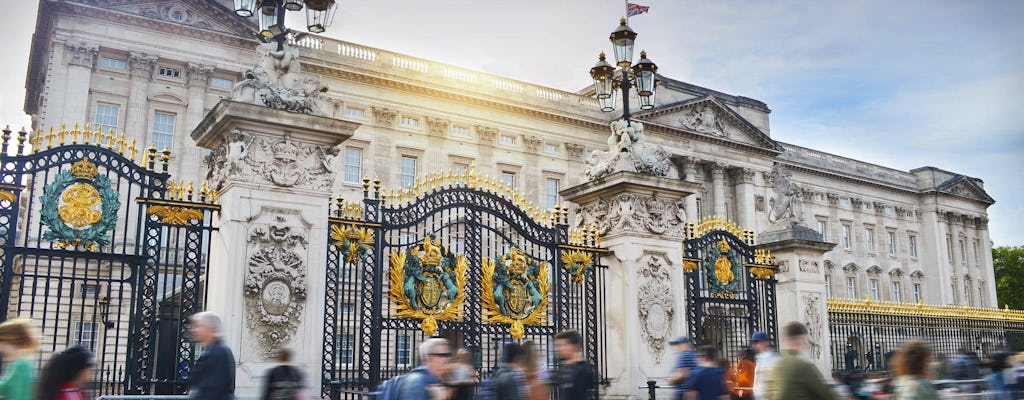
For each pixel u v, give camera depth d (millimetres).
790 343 8750
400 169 45250
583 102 54125
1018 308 91750
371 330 13930
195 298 12430
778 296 20328
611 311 16953
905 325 23297
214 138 13484
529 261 16328
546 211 17109
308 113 13273
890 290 79500
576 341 10711
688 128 62469
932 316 24141
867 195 80188
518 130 50625
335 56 44781
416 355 14516
